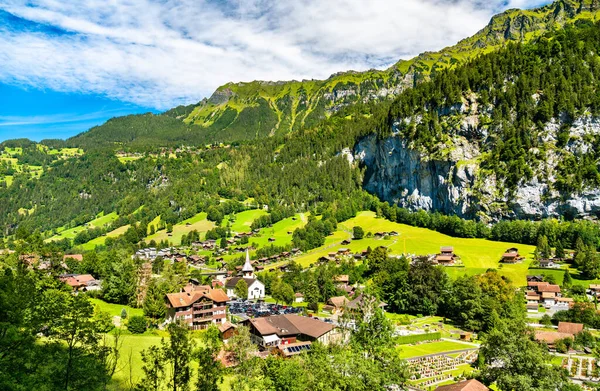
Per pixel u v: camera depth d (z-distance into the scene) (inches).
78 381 1550.2
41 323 1517.0
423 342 4175.7
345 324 3587.6
